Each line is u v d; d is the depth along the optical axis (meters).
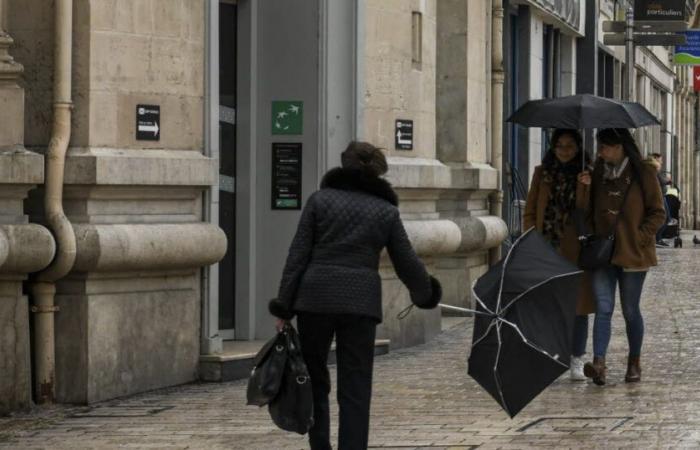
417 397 13.94
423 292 10.62
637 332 14.70
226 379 15.29
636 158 14.70
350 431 10.41
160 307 14.74
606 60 41.72
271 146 17.08
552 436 11.69
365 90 17.59
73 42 14.01
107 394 14.10
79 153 13.89
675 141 67.44
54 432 12.44
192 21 15.04
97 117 14.03
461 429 12.12
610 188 14.67
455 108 21.50
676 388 14.30
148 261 14.33
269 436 12.04
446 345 18.52
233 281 17.08
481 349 12.38
